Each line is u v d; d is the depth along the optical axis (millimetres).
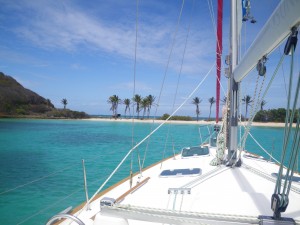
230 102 3705
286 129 1371
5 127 35062
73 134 27406
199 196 2314
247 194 2287
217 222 1537
